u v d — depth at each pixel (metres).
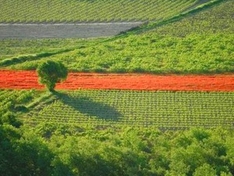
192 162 197.75
